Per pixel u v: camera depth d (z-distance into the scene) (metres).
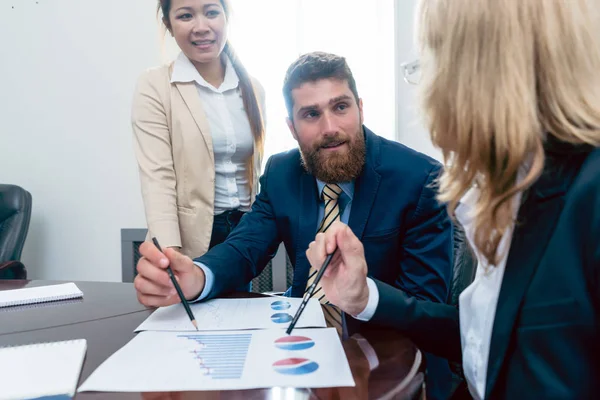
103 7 2.05
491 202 0.45
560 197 0.43
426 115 0.49
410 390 0.46
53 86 2.13
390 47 2.02
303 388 0.45
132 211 2.11
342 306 0.66
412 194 0.95
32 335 0.64
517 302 0.45
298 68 0.98
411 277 0.92
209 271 0.83
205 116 1.27
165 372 0.49
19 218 1.85
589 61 0.42
